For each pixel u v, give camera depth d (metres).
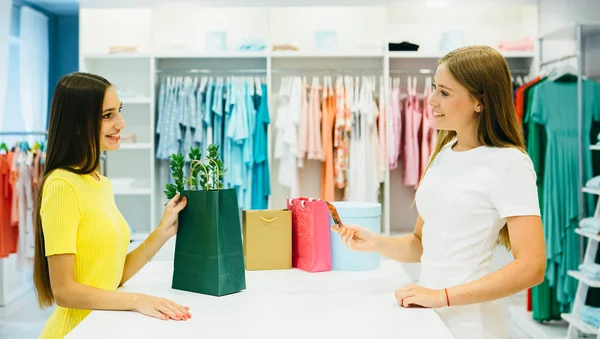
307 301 1.44
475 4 4.10
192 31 4.56
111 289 1.59
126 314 1.33
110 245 1.58
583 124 3.38
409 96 4.10
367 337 1.16
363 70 4.44
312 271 1.79
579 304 3.12
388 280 1.68
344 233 1.67
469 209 1.40
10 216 3.68
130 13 4.46
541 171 3.51
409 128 4.06
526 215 1.33
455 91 1.43
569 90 3.43
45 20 4.58
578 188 3.34
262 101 4.11
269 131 4.14
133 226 4.52
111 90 1.63
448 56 1.47
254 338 1.15
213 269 1.49
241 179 4.09
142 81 4.48
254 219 1.83
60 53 4.63
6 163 3.66
